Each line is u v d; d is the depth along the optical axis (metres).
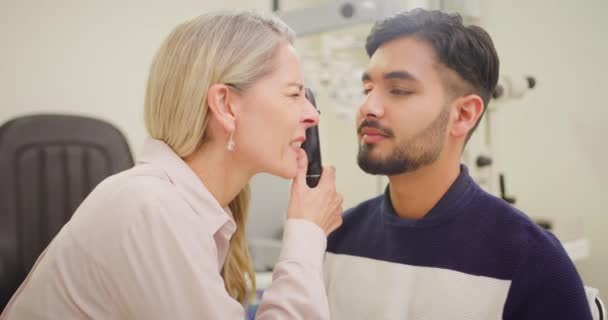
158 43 2.32
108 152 1.72
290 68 0.84
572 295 0.72
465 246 0.78
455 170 0.81
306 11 1.68
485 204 0.79
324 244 0.86
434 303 0.78
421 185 0.81
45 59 2.08
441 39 0.76
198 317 0.72
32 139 1.60
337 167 1.87
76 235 0.76
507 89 1.42
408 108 0.77
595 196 1.97
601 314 0.83
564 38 2.01
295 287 0.79
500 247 0.76
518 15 2.12
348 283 0.88
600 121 1.94
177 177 0.81
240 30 0.82
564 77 2.02
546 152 2.08
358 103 1.84
